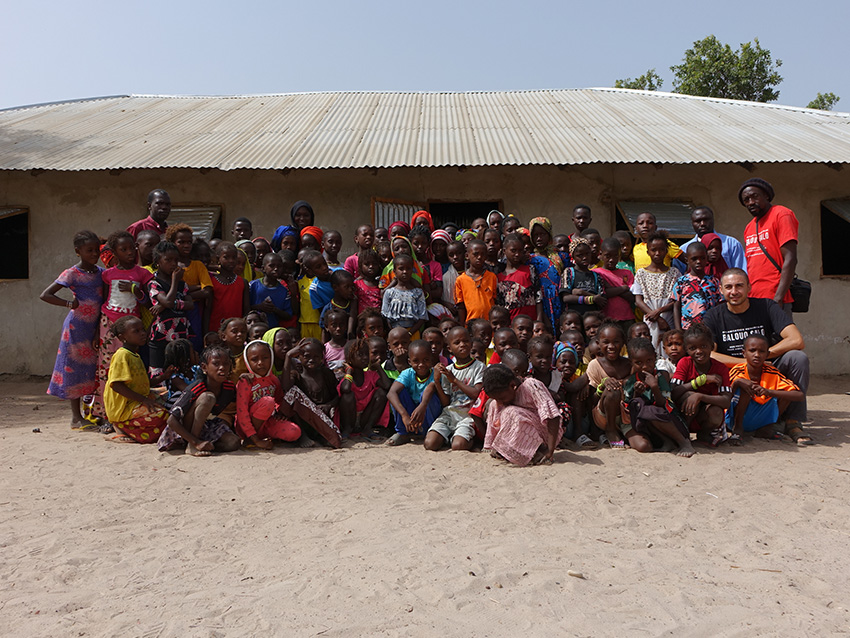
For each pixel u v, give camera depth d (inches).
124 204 386.3
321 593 108.0
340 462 194.4
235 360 216.5
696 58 829.8
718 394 212.5
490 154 362.0
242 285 262.2
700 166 385.1
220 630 96.3
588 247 262.2
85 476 177.9
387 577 114.0
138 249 252.2
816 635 94.5
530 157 355.3
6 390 350.0
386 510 150.1
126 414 214.7
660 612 101.3
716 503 156.3
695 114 438.0
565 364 217.9
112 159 359.9
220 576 115.5
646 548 128.2
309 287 264.4
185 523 142.2
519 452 189.9
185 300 238.4
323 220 386.9
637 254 274.8
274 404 209.0
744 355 220.5
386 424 229.5
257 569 118.3
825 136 386.6
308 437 220.7
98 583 113.0
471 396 210.7
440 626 97.3
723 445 214.7
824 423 253.1
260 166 348.2
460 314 257.6
